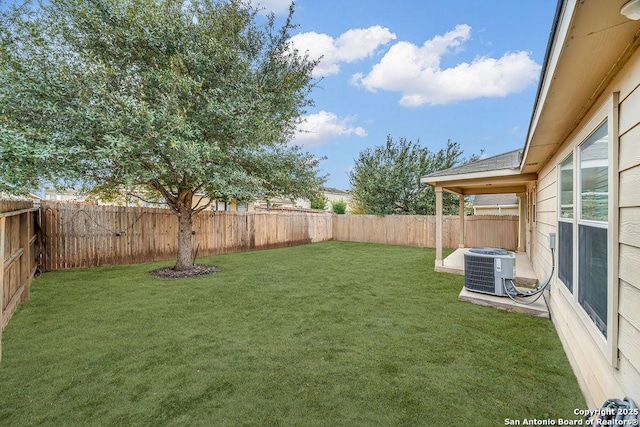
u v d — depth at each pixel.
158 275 6.38
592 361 2.25
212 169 5.81
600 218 2.23
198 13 6.02
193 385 2.43
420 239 12.34
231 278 6.21
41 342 3.17
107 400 2.23
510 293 4.44
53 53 4.86
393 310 4.25
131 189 6.73
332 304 4.52
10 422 1.99
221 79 5.77
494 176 6.25
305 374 2.59
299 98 7.16
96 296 4.86
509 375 2.58
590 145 2.51
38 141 4.47
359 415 2.08
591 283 2.36
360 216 14.17
